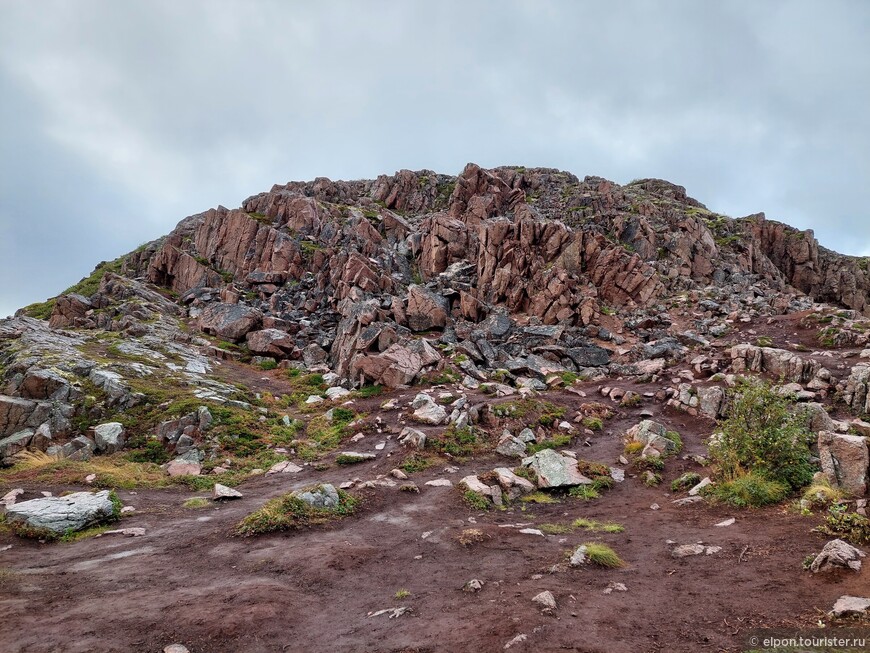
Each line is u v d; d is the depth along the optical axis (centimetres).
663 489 1547
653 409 2528
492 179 7075
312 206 6134
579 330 3975
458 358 3284
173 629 722
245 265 5269
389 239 6091
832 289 6419
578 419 2384
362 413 2502
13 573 956
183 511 1425
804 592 731
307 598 851
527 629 671
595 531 1202
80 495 1385
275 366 3556
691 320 4134
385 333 3259
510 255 4666
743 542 988
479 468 1823
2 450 1939
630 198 6925
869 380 2038
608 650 614
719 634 641
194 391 2508
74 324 4003
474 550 1088
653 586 830
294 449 2119
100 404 2256
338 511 1365
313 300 4528
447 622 728
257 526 1213
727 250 5941
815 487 1160
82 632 714
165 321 4025
